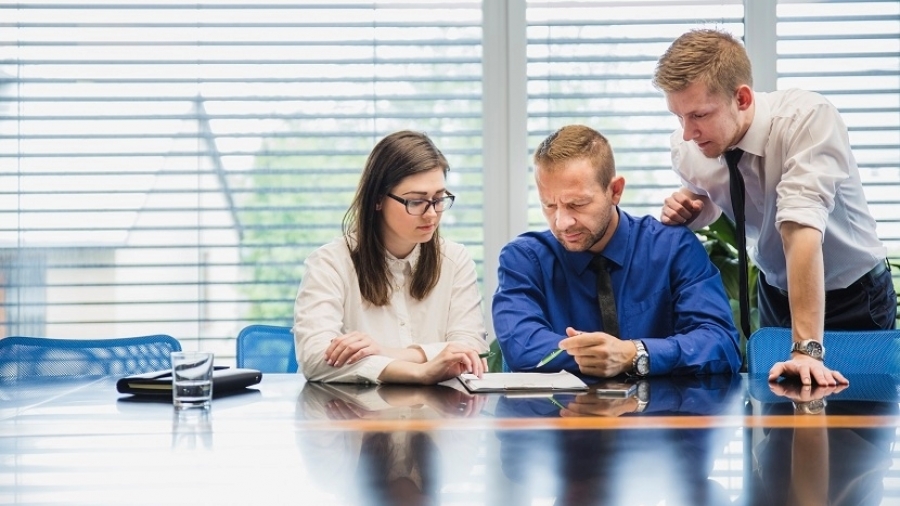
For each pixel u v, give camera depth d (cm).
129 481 96
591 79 330
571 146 200
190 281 333
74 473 100
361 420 134
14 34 329
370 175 211
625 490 90
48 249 332
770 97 208
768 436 117
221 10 331
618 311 213
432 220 209
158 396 167
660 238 216
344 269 216
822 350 183
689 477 95
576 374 197
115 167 332
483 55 329
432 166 208
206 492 92
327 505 86
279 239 333
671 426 125
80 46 330
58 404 156
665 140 331
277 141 333
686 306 208
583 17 329
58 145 331
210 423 134
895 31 330
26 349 226
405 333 219
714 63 192
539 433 121
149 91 331
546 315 217
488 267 330
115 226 333
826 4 330
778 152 202
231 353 334
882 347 203
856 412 136
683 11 330
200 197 333
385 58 331
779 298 234
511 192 329
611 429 123
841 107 331
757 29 329
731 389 166
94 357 230
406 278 222
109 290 334
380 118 332
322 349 195
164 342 237
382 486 93
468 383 171
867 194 332
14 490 93
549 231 224
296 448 113
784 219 189
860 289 221
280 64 331
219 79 331
